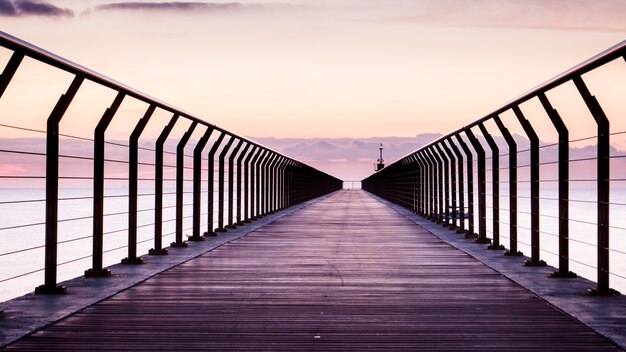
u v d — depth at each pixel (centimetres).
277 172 1628
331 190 4559
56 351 279
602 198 412
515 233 644
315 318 348
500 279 491
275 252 681
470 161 871
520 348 287
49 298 398
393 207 1883
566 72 416
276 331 318
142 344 292
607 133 414
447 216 1080
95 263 496
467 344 294
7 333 307
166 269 538
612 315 350
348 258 627
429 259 620
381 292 430
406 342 298
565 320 344
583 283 463
